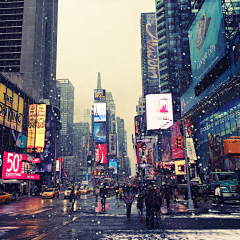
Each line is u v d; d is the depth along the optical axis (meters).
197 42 50.44
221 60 38.88
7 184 48.78
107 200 33.19
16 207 23.34
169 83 110.31
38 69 96.00
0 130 51.75
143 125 128.12
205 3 46.12
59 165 132.00
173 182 58.94
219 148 38.75
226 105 36.81
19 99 63.06
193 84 53.44
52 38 132.12
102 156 192.25
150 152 89.88
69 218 14.39
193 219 13.16
